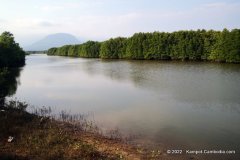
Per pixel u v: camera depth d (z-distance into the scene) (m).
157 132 20.86
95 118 25.05
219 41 96.38
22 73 71.56
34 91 41.44
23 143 17.20
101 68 81.94
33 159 14.98
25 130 19.64
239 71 61.41
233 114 25.61
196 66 78.75
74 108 29.38
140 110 27.78
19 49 106.44
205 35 107.25
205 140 19.09
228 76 52.66
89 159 15.22
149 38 126.25
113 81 50.53
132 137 19.73
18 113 24.12
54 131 19.72
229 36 91.50
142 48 128.88
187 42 110.81
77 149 16.38
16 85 48.44
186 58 114.00
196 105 29.38
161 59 123.81
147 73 62.28
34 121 22.17
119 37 150.38
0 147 16.62
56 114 26.78
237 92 35.94
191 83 44.91
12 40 103.00
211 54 101.38
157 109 28.03
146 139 19.34
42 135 18.84
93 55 174.75
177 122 23.38
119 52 145.38
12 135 18.67
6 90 38.81
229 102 30.36
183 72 62.47
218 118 24.41
